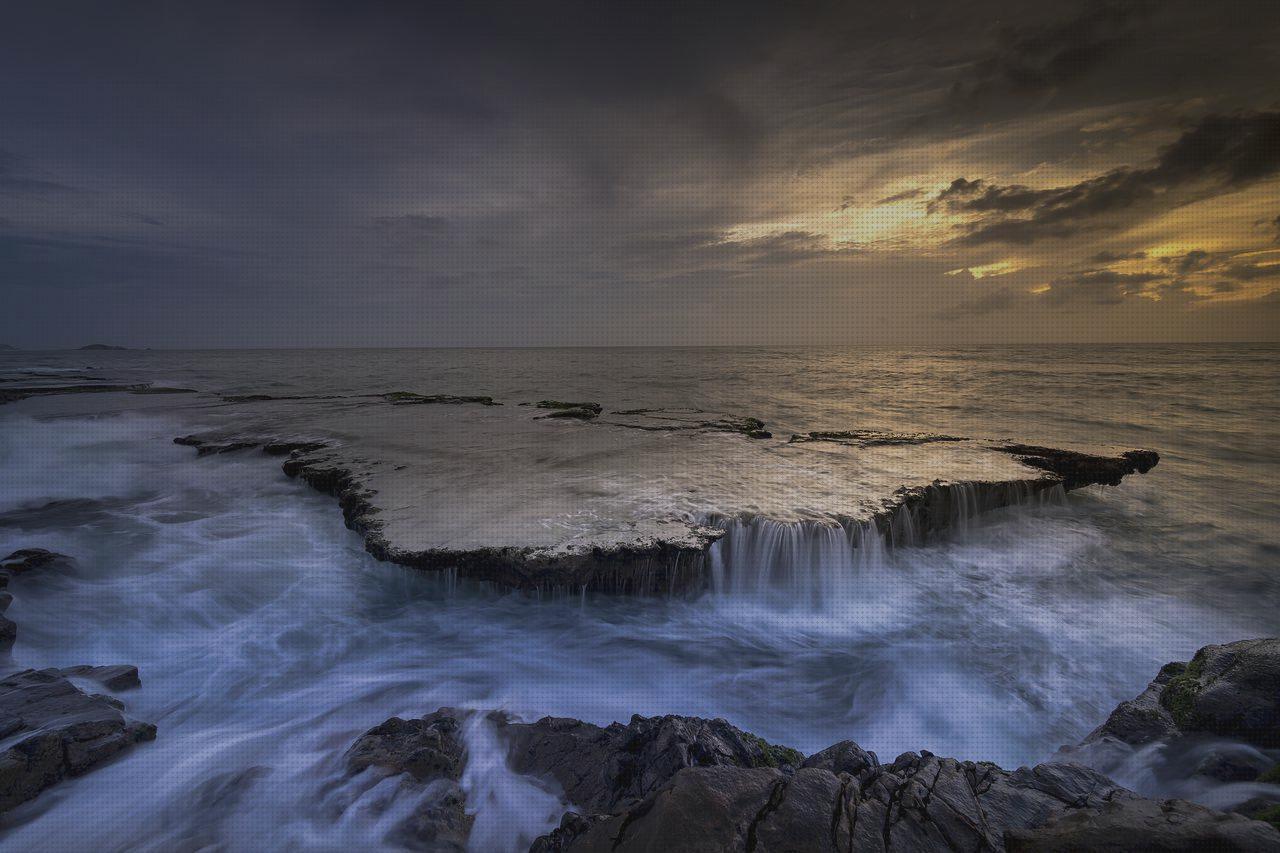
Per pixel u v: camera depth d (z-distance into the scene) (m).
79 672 5.39
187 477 12.77
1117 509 12.34
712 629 7.39
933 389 36.97
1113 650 6.85
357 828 3.67
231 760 4.47
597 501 9.32
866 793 3.29
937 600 8.22
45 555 8.02
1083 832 2.77
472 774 4.26
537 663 6.50
